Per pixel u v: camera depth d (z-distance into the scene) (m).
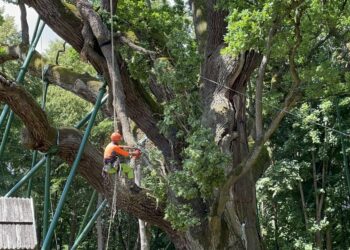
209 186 13.50
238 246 15.61
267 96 20.23
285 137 28.80
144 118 17.20
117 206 16.59
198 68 15.42
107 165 12.27
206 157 13.12
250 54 15.95
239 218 15.91
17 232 10.14
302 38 14.50
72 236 39.56
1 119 16.92
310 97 15.80
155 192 15.65
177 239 16.55
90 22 16.05
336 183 29.17
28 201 11.13
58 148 15.73
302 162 26.70
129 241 39.75
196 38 18.45
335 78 14.85
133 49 15.95
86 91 18.23
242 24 12.52
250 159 14.09
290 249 27.52
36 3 16.47
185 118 15.48
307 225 26.86
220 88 16.16
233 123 15.90
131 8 18.02
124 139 13.79
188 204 15.26
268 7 12.37
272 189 25.80
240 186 16.17
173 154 16.09
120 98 14.36
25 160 37.91
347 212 29.45
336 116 26.14
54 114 34.72
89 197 39.06
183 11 20.19
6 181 34.84
